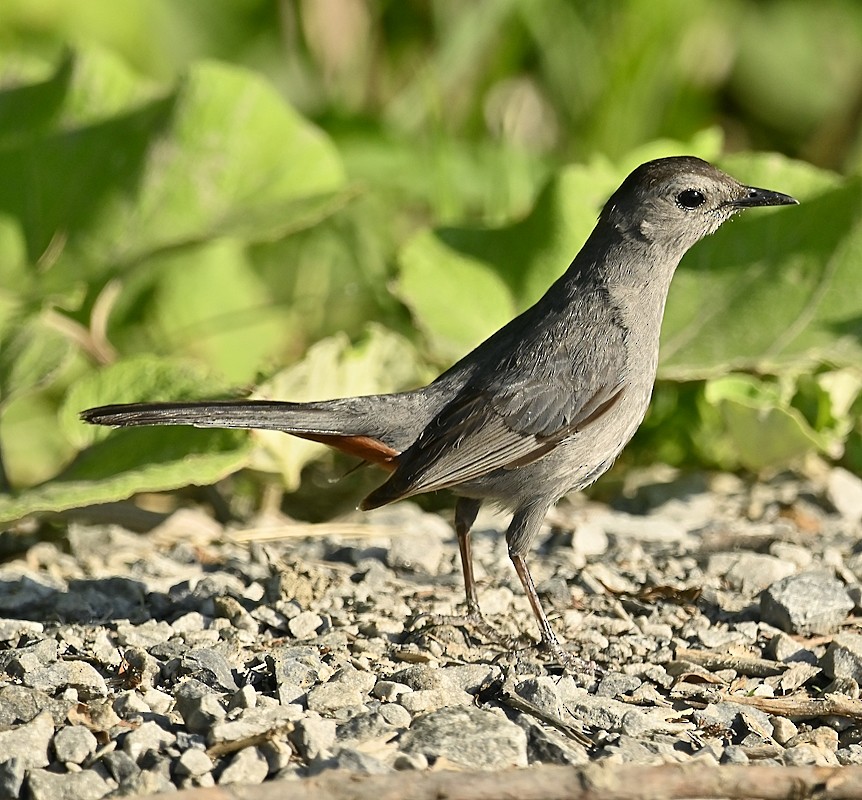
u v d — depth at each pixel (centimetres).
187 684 762
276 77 1628
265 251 1456
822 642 877
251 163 1311
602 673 842
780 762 721
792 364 1194
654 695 809
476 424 930
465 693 773
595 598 962
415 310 1234
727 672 841
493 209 1493
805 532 1094
